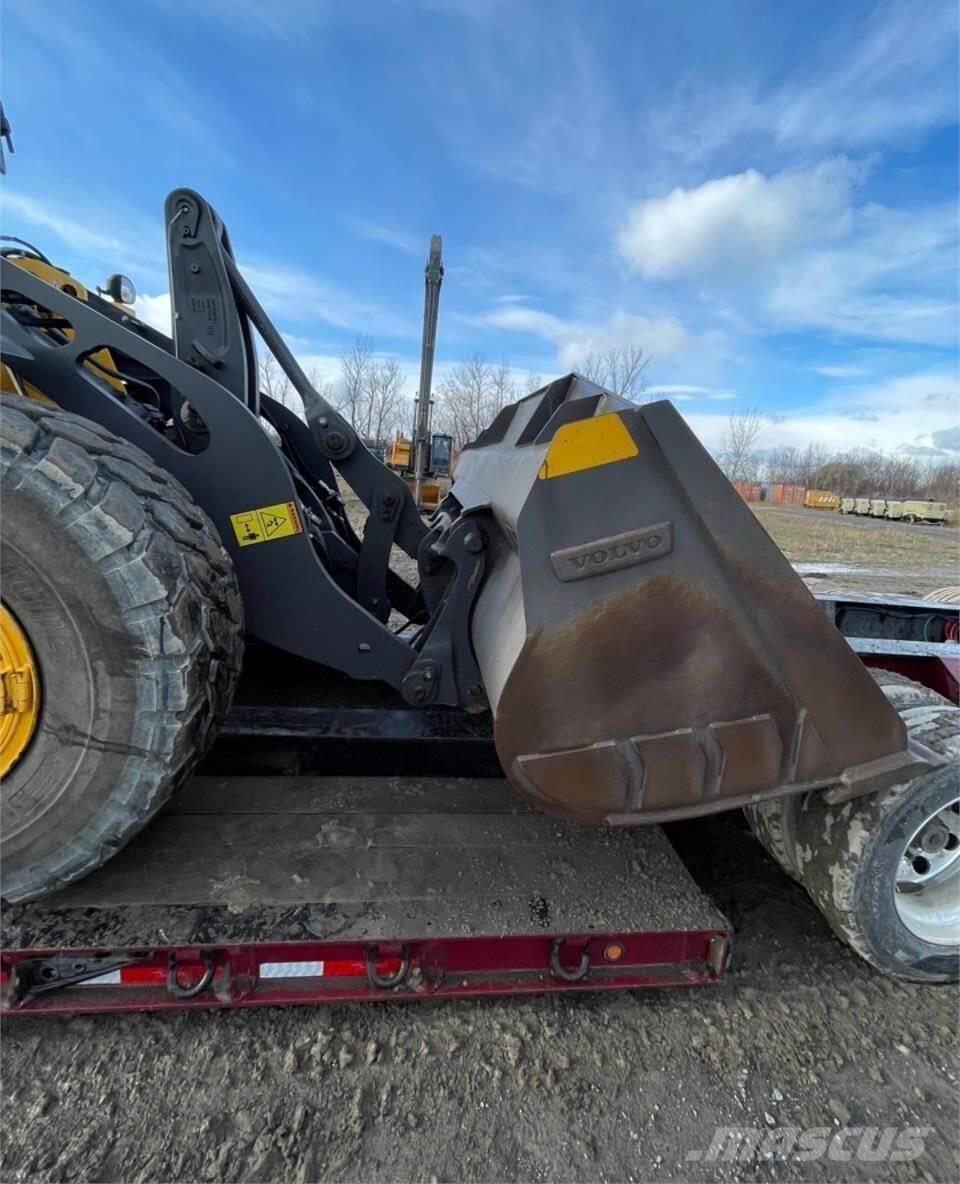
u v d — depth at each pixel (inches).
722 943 72.3
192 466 74.3
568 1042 70.6
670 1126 63.1
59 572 57.4
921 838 79.0
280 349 101.1
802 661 63.8
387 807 84.6
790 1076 68.9
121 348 71.8
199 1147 58.0
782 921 91.2
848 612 139.8
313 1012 71.6
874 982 81.9
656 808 65.2
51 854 61.9
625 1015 74.5
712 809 66.0
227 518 76.3
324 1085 64.2
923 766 68.7
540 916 69.6
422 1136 60.5
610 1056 69.4
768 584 61.9
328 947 66.3
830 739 66.3
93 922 63.7
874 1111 65.9
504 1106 63.6
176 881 69.3
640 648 61.8
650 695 62.7
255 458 75.2
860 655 108.4
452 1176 57.4
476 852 77.7
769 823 87.4
